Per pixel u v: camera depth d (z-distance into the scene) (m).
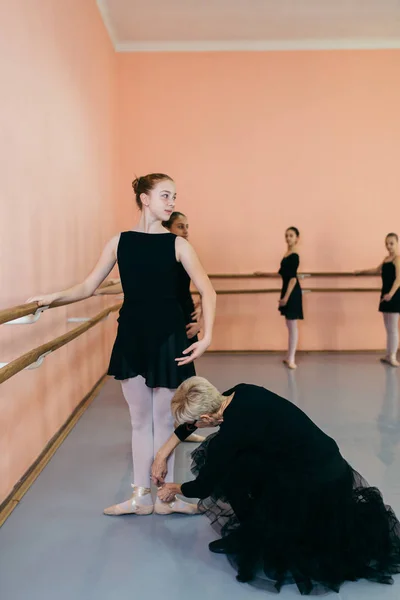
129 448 3.09
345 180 6.08
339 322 6.21
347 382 4.76
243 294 6.18
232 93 6.02
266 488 1.89
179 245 2.13
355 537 1.86
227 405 1.94
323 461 1.86
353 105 6.03
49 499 2.45
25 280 2.64
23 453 2.64
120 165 6.05
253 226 6.12
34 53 2.79
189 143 6.05
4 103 2.34
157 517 2.30
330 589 1.78
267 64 5.99
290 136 6.05
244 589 1.79
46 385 3.05
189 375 2.19
